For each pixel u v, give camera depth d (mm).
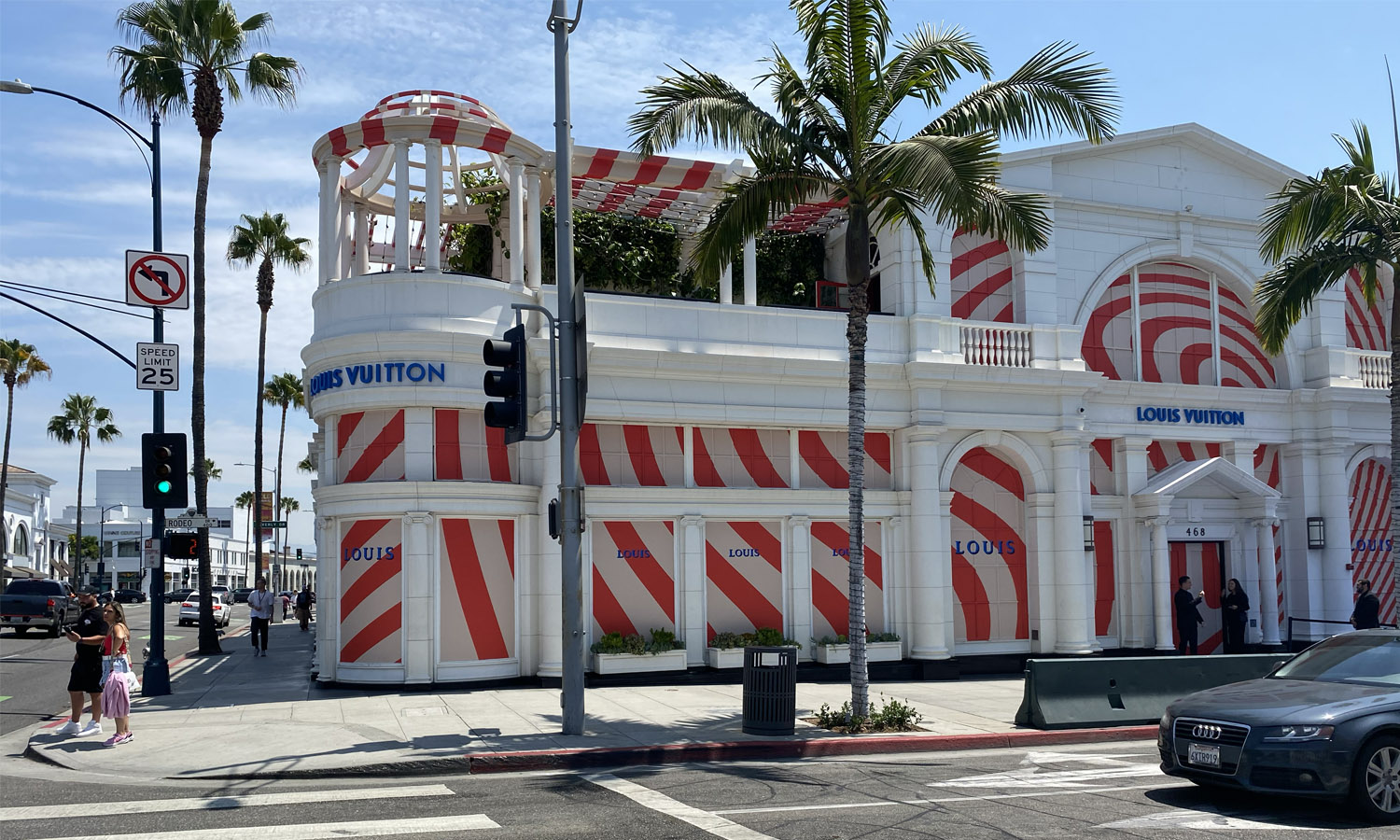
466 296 19359
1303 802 10031
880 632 21797
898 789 10789
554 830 8797
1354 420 25875
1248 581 24953
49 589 37125
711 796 10375
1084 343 24641
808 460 21891
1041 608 22750
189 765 12008
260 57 29625
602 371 19938
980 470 23094
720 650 20016
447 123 19281
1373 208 20000
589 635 19734
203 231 30578
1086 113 15586
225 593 45344
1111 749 13898
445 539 18938
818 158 15961
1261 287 22203
